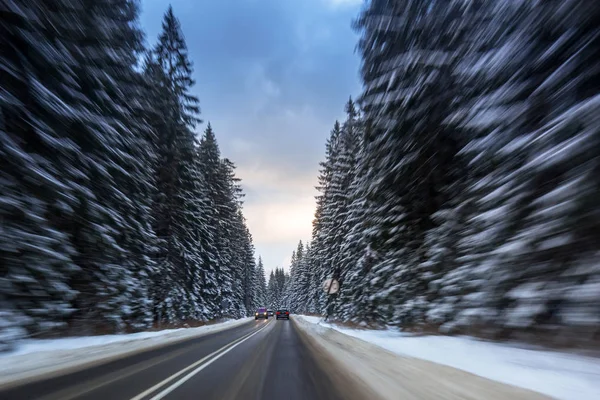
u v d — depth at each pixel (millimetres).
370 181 19703
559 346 8266
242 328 27875
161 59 25578
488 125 9750
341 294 32719
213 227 41656
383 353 10789
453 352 9320
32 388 6594
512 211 8922
